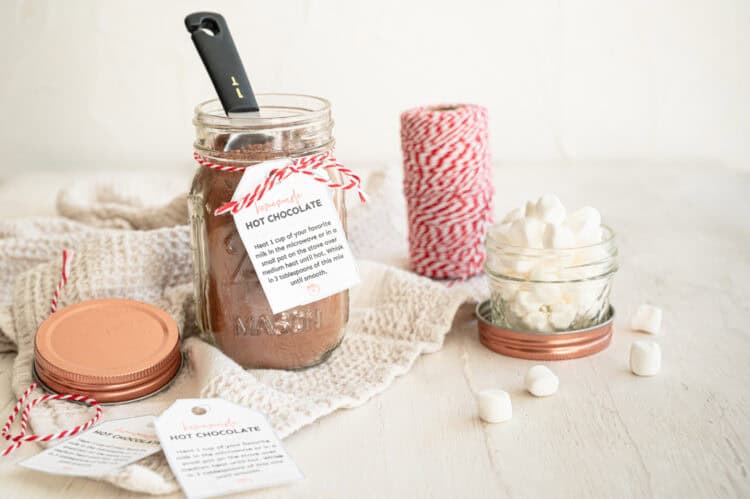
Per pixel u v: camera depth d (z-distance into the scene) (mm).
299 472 569
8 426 637
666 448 600
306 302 690
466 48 1301
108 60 1311
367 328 799
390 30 1289
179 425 601
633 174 1305
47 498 558
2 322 765
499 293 760
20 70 1313
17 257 843
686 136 1351
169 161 1362
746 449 596
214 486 554
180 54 1308
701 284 903
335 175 715
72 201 1045
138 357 680
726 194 1208
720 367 722
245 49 1294
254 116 680
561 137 1353
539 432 628
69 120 1341
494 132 1350
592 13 1286
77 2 1282
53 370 659
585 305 741
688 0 1278
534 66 1312
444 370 737
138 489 553
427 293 806
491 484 564
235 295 693
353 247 1018
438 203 903
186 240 811
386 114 1331
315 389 690
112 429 613
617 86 1323
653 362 706
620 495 547
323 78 1312
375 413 665
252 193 661
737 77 1312
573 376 717
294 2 1274
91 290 767
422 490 559
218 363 675
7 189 1258
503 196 1190
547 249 725
